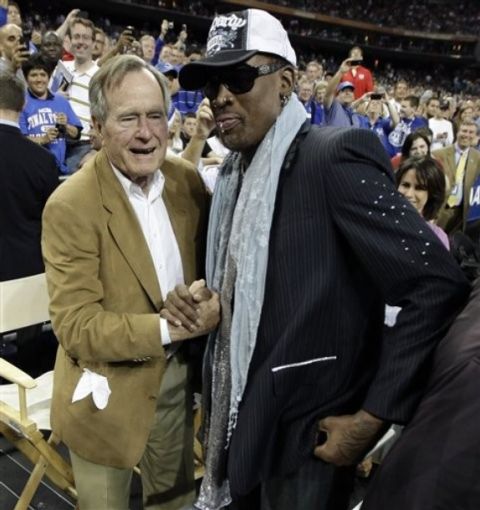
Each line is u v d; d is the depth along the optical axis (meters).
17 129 2.60
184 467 1.76
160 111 1.27
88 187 1.31
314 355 1.14
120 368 1.40
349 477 1.33
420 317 1.01
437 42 21.92
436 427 0.79
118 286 1.36
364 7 21.12
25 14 13.09
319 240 1.08
